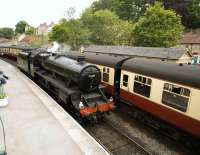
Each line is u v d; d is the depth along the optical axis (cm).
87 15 5212
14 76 2095
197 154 933
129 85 1278
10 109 1123
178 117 945
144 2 6706
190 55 2758
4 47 4169
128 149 945
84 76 1127
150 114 1159
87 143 795
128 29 4641
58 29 5466
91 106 1105
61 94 1255
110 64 1440
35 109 1133
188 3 6109
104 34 4859
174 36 4006
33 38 8750
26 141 793
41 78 1797
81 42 5050
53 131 881
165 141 1032
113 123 1209
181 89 915
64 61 1361
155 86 1070
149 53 2645
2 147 740
